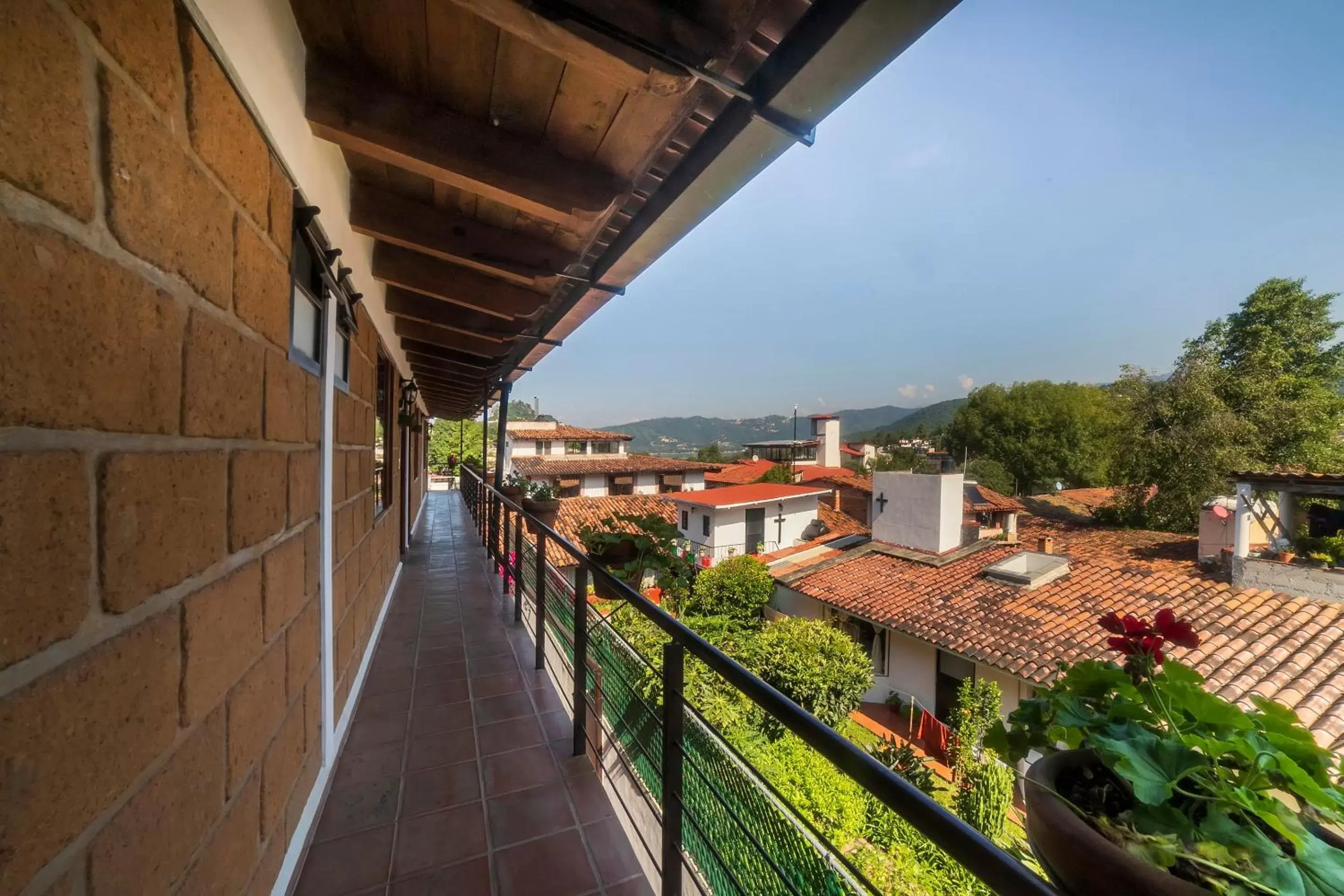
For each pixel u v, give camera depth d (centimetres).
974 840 53
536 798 175
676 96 114
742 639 816
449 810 168
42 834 53
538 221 190
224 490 98
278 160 125
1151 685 79
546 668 276
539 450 2484
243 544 107
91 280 62
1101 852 63
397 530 474
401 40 115
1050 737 84
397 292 301
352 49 126
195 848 87
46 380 54
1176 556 771
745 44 101
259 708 116
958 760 533
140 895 70
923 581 812
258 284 115
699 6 94
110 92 65
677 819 127
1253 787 67
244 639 108
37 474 53
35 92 53
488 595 418
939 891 329
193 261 87
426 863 147
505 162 140
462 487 1181
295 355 142
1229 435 1162
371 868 145
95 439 63
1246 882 57
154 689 75
